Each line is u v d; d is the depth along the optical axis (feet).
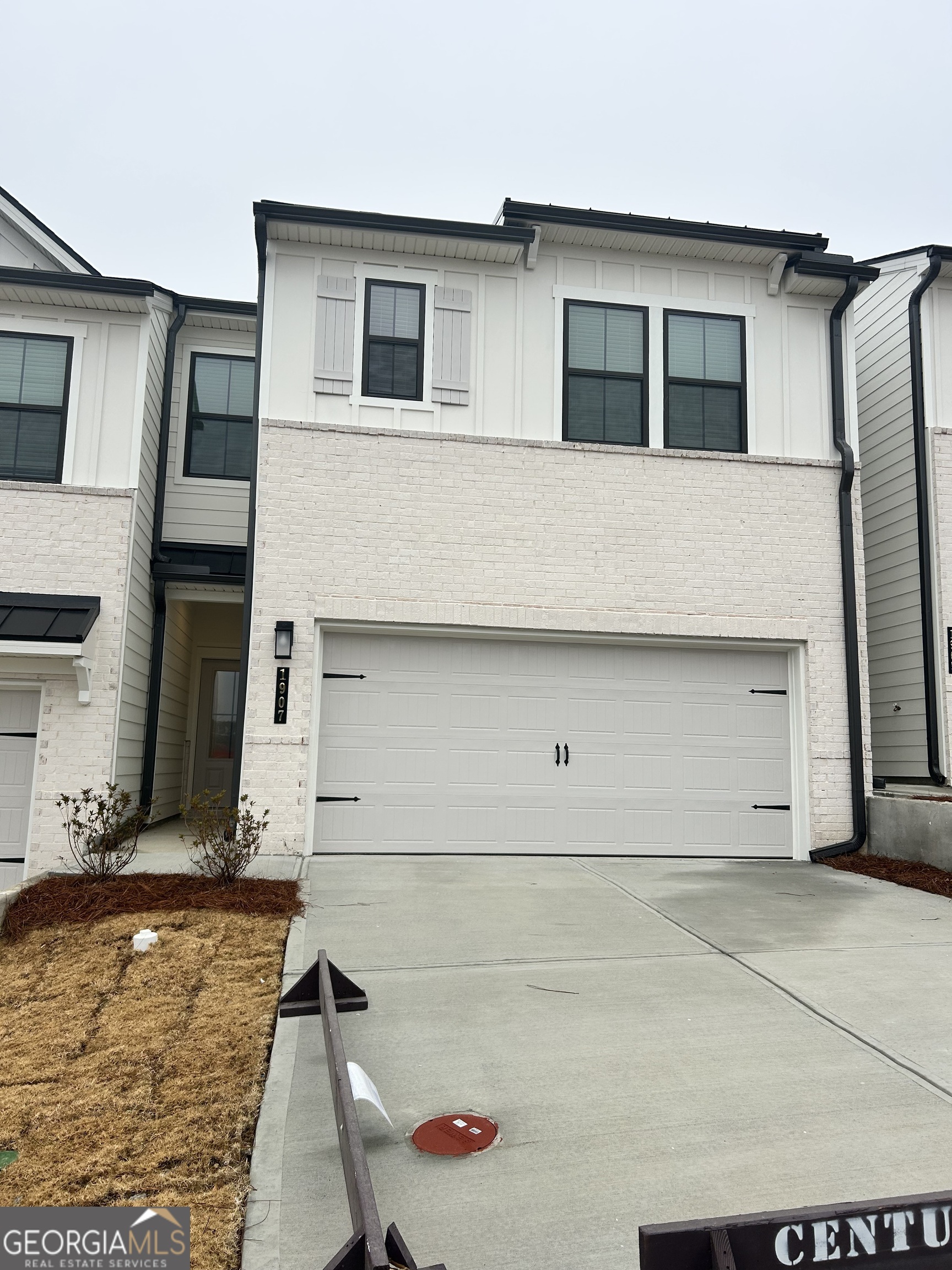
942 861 27.30
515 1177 10.28
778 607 31.91
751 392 32.94
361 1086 10.35
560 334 32.07
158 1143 11.25
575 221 31.17
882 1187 10.03
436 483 30.58
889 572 36.94
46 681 29.32
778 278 33.19
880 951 19.33
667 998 16.24
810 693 31.73
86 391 31.60
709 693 31.81
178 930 20.22
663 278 33.04
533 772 30.48
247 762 28.17
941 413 35.27
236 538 37.04
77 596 30.12
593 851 30.50
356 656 29.99
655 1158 10.70
